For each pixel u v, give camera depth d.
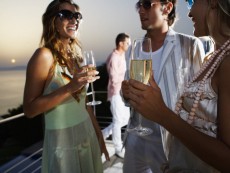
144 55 1.22
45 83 1.60
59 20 1.71
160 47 2.11
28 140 20.28
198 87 0.92
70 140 1.66
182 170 0.99
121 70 3.89
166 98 1.92
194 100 0.90
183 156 0.99
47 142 1.69
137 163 2.06
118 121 3.73
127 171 2.11
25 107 1.58
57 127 1.63
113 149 3.81
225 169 0.69
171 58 1.96
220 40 0.84
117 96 3.76
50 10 1.71
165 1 1.97
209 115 0.88
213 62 0.90
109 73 3.83
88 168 1.77
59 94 1.48
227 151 0.67
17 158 5.63
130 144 2.07
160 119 0.76
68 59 1.76
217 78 0.83
